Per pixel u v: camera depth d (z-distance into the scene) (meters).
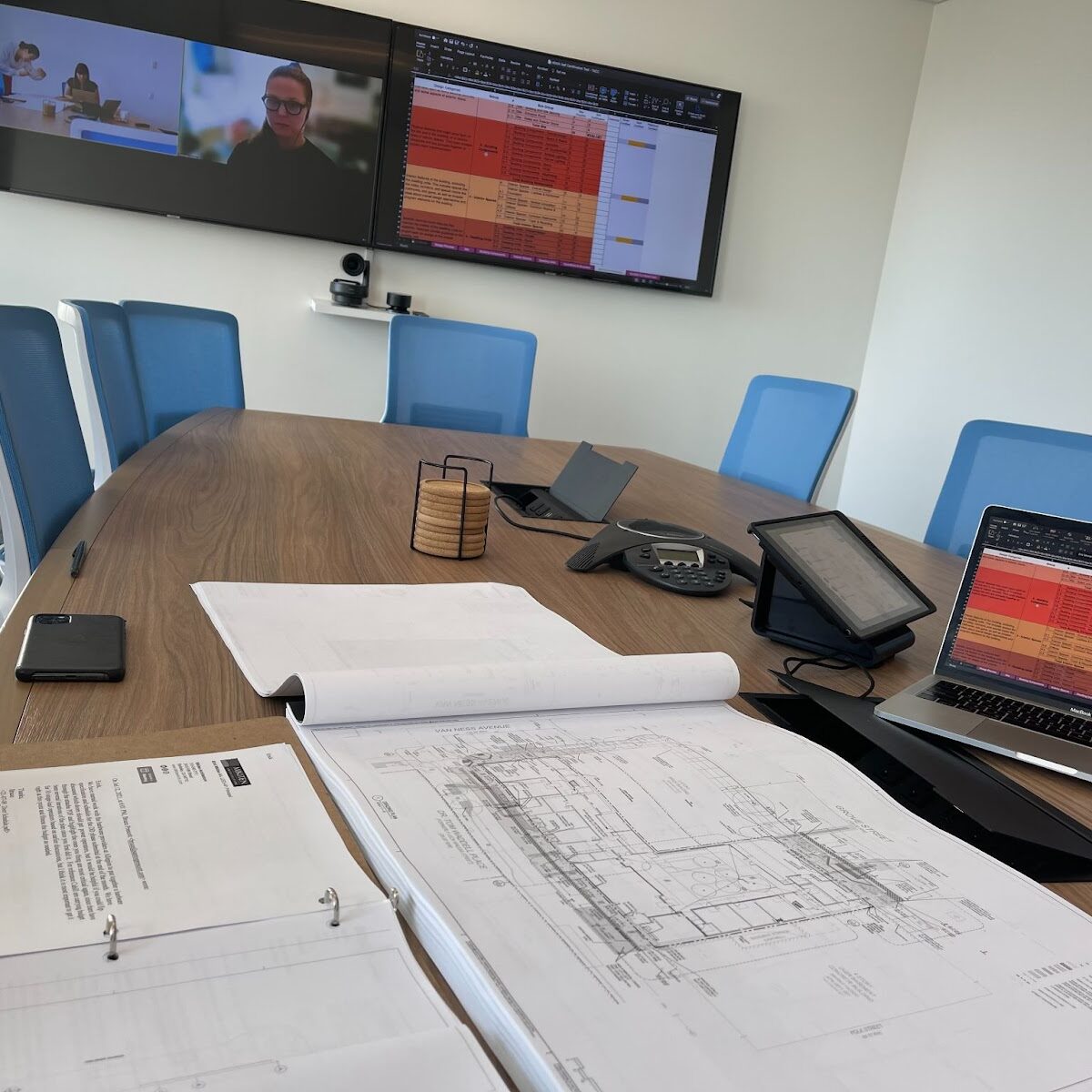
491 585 1.26
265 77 3.97
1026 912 0.62
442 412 3.36
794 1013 0.49
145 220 4.00
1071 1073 0.47
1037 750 0.90
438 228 4.29
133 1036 0.41
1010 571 1.05
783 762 0.80
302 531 1.43
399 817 0.62
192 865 0.54
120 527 1.33
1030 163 4.35
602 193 4.48
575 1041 0.44
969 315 4.62
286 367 4.29
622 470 1.76
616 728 0.83
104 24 3.78
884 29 4.82
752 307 4.91
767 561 1.18
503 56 4.22
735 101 4.57
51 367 1.81
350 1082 0.40
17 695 0.77
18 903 0.49
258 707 0.80
